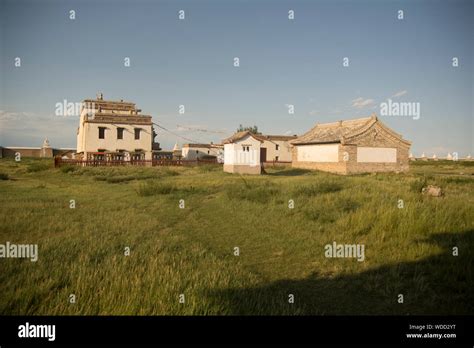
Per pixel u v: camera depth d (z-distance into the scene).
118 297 4.63
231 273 5.88
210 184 21.05
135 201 14.83
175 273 5.67
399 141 38.66
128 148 48.28
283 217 10.65
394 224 8.23
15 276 5.44
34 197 15.35
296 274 6.17
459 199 11.84
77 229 9.02
